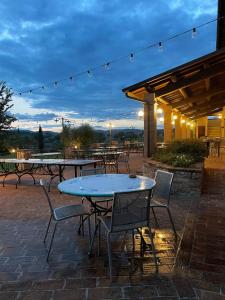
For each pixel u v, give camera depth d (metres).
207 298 2.02
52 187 6.55
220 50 5.72
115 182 3.20
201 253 2.71
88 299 2.05
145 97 6.98
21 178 7.98
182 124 14.80
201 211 4.08
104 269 2.50
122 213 2.44
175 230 3.33
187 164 5.42
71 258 2.74
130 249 2.89
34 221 3.96
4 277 2.40
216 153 10.87
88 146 14.40
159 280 2.28
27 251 2.93
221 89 9.78
